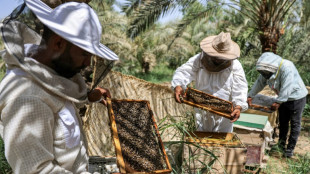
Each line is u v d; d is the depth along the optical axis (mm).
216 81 3523
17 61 1220
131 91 4562
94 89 1986
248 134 3639
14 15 1324
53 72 1350
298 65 10422
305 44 10844
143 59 14055
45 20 1246
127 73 12234
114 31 11594
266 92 6141
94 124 3754
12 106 1230
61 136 1396
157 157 2051
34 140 1246
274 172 4039
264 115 4426
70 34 1265
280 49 10516
